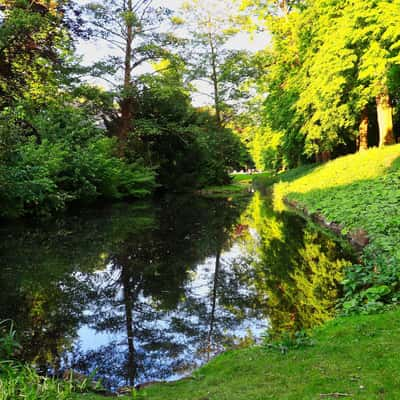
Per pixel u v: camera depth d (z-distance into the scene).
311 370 2.85
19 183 12.29
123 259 8.60
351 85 14.95
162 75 23.97
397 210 8.02
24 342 4.52
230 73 29.64
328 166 17.59
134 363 4.04
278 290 6.21
